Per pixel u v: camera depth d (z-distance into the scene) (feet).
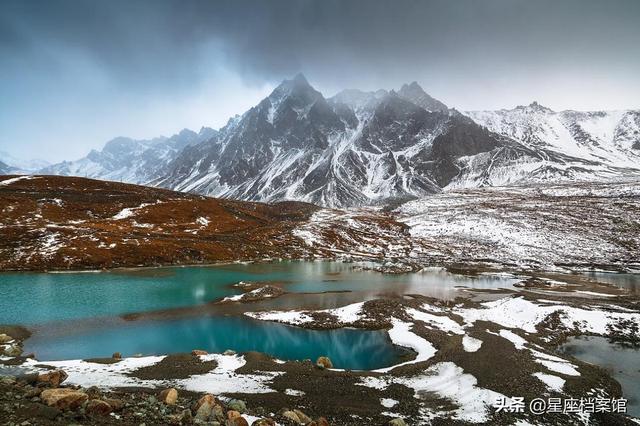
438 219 636.89
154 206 528.22
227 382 103.24
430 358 128.16
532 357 130.11
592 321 176.24
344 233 563.89
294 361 124.88
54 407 63.41
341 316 186.50
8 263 293.43
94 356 130.11
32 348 135.95
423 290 266.36
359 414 87.76
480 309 205.77
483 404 94.99
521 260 426.10
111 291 236.84
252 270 347.97
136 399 80.07
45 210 429.79
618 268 381.81
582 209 593.83
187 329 165.89
